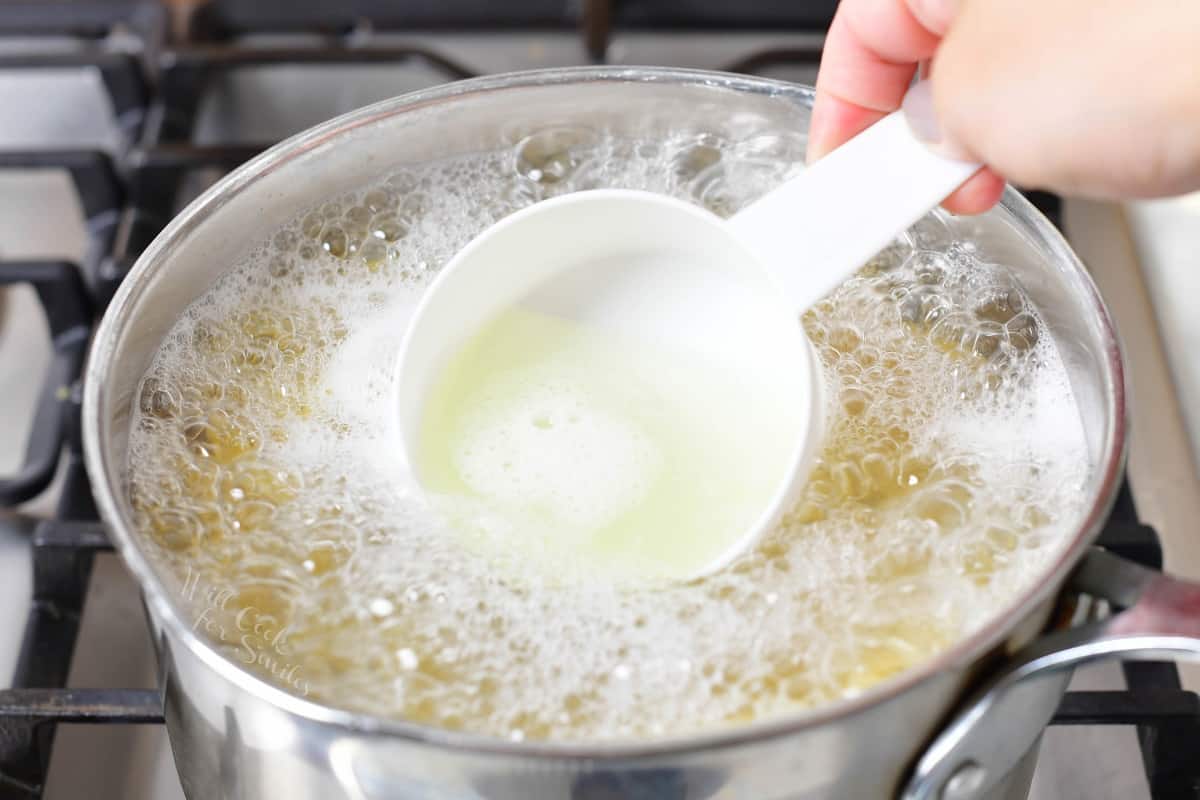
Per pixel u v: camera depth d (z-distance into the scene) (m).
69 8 0.74
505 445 0.52
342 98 0.75
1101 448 0.48
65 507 0.60
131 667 0.59
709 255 0.52
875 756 0.46
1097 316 0.50
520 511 0.51
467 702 0.48
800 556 0.50
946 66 0.48
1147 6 0.46
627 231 0.52
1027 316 0.54
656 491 0.51
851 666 0.48
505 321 0.53
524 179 0.58
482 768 0.44
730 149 0.57
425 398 0.52
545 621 0.49
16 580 0.61
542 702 0.48
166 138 0.70
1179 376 0.66
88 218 0.68
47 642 0.57
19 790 0.54
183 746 0.50
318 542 0.51
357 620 0.49
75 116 0.75
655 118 0.56
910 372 0.53
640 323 0.53
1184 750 0.54
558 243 0.52
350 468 0.52
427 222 0.57
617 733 0.47
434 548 0.50
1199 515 0.62
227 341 0.54
